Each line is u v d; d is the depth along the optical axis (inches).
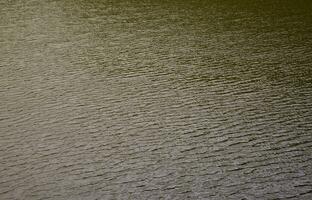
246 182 1006.4
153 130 1211.2
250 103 1346.0
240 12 2167.8
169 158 1093.8
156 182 1010.1
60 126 1229.1
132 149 1129.4
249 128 1216.2
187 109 1315.2
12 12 2167.8
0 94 1402.6
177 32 1920.5
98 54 1704.0
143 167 1060.5
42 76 1525.6
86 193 972.6
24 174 1029.2
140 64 1619.1
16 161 1076.5
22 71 1562.5
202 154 1107.9
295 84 1461.6
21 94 1403.8
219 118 1267.2
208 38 1855.3
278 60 1647.4
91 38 1856.5
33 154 1104.2
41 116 1277.1
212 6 2258.9
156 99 1373.0
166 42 1814.7
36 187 986.1
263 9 2213.3
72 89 1437.0
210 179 1017.5
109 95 1397.6
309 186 989.8
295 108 1316.4
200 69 1578.5
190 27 1975.9
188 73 1546.5
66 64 1617.9
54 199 950.4
